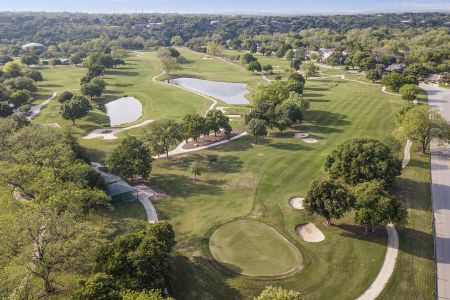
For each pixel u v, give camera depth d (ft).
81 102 385.09
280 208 217.56
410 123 283.79
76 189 189.37
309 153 296.92
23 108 411.95
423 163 275.39
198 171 250.78
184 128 311.06
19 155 227.20
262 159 286.25
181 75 644.69
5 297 133.59
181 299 149.48
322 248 181.37
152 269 142.61
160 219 207.00
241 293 153.17
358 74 618.03
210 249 181.47
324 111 411.34
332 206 185.47
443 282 160.25
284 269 167.53
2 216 167.73
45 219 155.02
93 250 152.76
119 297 128.36
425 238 189.06
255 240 188.14
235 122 380.99
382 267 168.35
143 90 528.63
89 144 325.83
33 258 149.89
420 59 654.12
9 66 573.74
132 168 234.38
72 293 142.41
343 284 158.71
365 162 221.05
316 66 644.69
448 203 221.87
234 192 237.25
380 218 178.50
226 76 638.94
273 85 427.74
